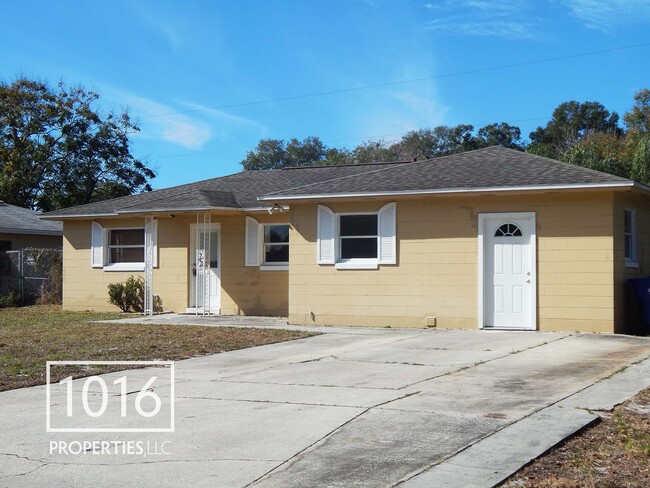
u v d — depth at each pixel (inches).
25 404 352.8
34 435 295.7
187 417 320.2
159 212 799.1
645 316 602.2
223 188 906.7
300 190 695.7
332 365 450.3
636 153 1089.4
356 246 689.6
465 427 289.6
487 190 614.5
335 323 685.9
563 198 609.6
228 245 822.5
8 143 1651.1
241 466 250.5
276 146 2952.8
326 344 547.8
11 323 749.9
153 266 855.1
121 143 1764.3
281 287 798.5
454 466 242.1
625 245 643.5
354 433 286.0
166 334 616.1
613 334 581.6
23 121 1653.5
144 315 816.3
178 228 844.0
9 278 1096.8
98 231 900.0
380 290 671.1
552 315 610.2
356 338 580.1
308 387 380.5
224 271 823.1
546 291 612.7
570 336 568.4
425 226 655.8
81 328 676.1
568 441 271.0
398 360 463.5
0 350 530.3
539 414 306.3
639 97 1753.2
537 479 231.3
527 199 620.7
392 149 2539.4
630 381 375.2
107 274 893.8
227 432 293.6
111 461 259.9
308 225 701.9
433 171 690.2
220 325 689.6
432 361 456.4
